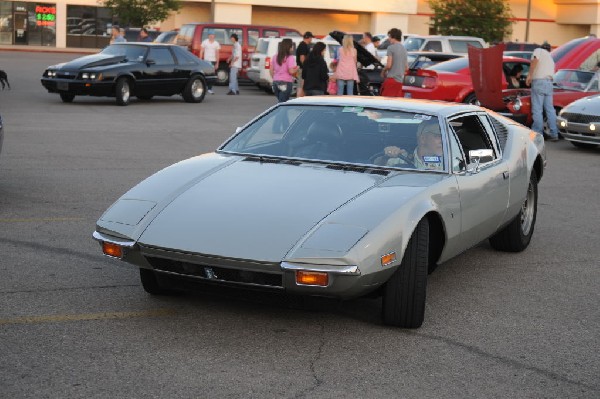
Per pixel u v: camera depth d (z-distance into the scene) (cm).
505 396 455
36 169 1147
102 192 1000
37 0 5219
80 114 1898
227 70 3134
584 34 6131
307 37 1980
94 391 437
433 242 602
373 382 466
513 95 1822
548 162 1448
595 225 946
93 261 698
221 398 435
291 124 663
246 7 5331
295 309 548
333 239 497
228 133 1659
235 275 503
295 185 567
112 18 5391
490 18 4669
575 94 1811
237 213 530
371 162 616
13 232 786
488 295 655
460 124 672
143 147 1411
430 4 4822
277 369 479
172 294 609
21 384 442
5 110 1898
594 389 471
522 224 801
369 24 5662
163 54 2292
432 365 497
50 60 4053
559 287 686
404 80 1970
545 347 538
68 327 536
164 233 521
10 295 598
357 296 510
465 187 614
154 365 477
